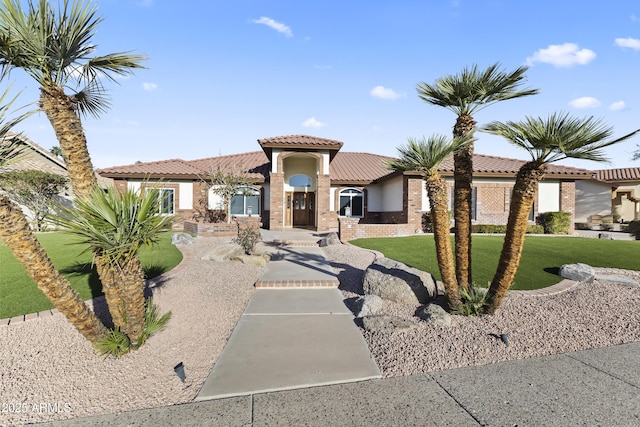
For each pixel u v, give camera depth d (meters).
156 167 24.08
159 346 4.85
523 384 3.73
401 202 21.27
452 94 5.79
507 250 5.51
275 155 21.20
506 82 5.59
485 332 5.20
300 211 25.67
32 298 6.57
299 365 4.23
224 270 9.70
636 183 29.53
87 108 4.98
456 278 6.25
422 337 5.05
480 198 21.39
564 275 8.52
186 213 23.61
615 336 5.03
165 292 7.40
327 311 6.47
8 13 3.38
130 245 4.07
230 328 5.63
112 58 4.23
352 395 3.55
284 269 10.08
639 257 11.39
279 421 3.11
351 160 31.16
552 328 5.32
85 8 3.78
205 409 3.33
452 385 3.73
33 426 3.13
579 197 31.41
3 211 3.36
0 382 3.88
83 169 4.02
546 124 4.89
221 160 28.66
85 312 4.12
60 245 12.77
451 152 5.62
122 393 3.66
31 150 3.88
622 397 3.44
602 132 4.42
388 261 8.06
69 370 4.16
